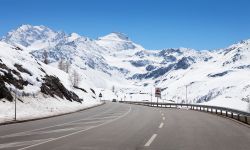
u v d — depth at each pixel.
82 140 16.58
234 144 15.69
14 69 53.72
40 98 52.28
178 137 18.00
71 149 13.74
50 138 17.36
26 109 42.66
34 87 54.28
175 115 38.28
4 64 52.50
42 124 26.39
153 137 17.88
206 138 17.75
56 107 51.81
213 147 14.70
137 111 48.28
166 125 25.25
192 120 30.64
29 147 14.20
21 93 47.22
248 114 26.98
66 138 17.39
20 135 18.78
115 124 26.12
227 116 37.31
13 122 27.70
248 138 17.98
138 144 15.28
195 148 14.34
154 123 27.08
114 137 17.86
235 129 22.88
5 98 41.94
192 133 20.02
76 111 47.41
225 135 19.25
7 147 14.17
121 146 14.65
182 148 14.29
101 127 23.58
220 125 25.83
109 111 48.47
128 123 27.05
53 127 23.70
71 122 28.27
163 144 15.36
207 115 39.22
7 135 18.80
